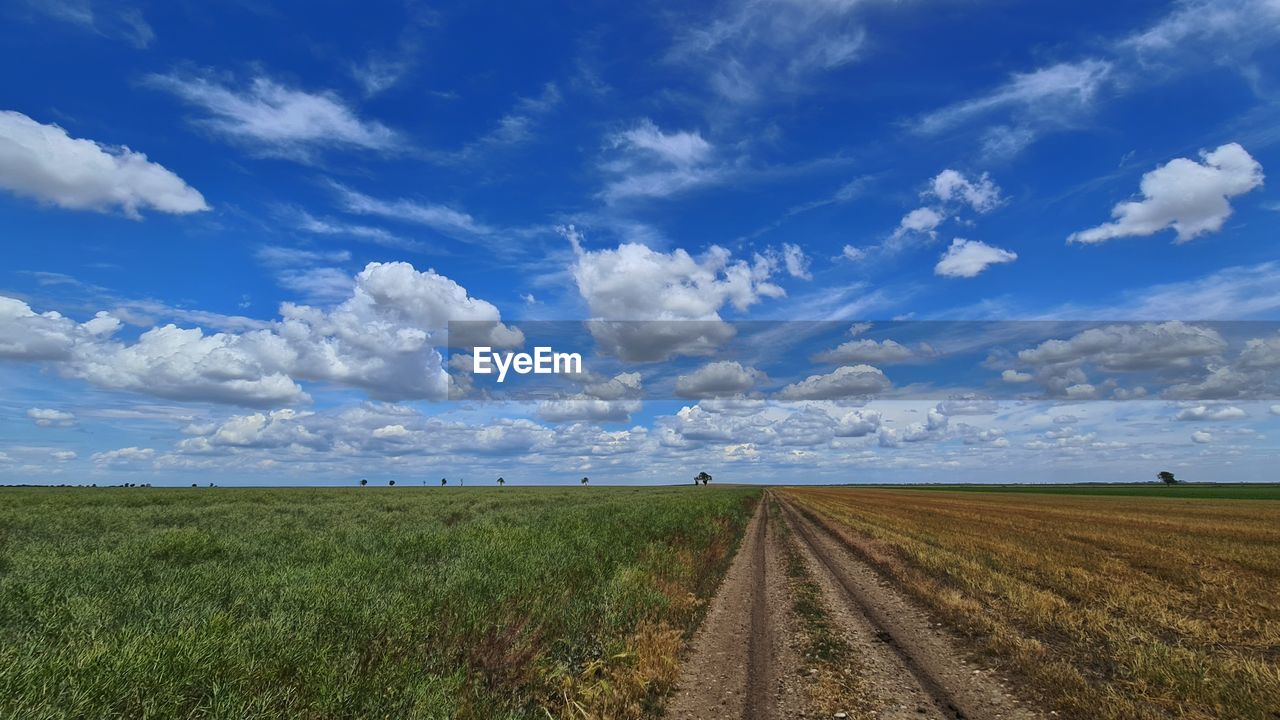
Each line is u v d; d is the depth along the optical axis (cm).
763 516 3638
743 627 927
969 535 2169
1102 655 739
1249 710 559
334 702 452
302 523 1848
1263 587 1164
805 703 609
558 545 1246
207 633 527
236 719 407
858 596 1175
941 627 922
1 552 996
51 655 461
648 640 764
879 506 4731
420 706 472
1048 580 1227
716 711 589
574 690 597
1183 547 1806
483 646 656
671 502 3300
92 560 908
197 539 1125
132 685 418
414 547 1191
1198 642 804
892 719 567
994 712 583
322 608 660
